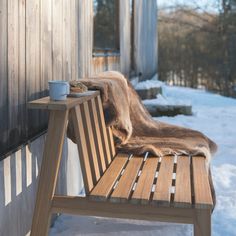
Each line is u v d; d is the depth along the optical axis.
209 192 2.10
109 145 2.77
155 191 2.12
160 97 7.72
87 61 3.78
